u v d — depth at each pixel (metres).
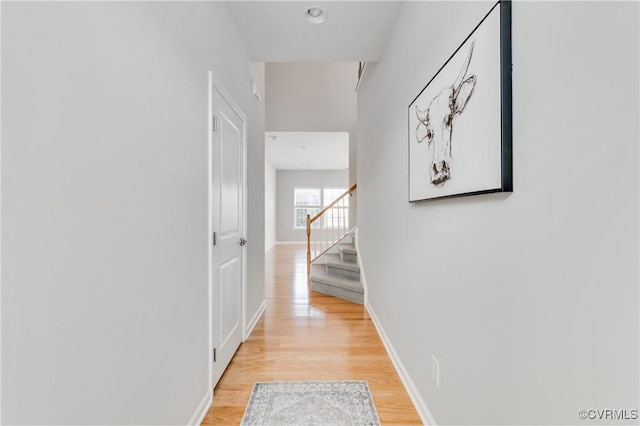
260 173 3.22
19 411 0.64
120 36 0.94
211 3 1.73
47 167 0.70
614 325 0.58
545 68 0.74
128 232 0.99
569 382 0.68
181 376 1.38
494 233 0.97
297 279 4.91
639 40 0.52
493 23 0.92
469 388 1.14
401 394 1.82
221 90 1.89
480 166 1.00
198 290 1.56
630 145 0.54
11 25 0.62
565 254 0.69
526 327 0.82
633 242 0.54
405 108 1.94
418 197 1.61
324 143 6.68
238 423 1.58
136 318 1.03
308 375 2.03
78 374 0.79
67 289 0.76
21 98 0.64
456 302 1.24
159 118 1.17
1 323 0.61
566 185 0.68
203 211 1.62
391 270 2.27
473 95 1.04
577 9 0.65
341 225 10.51
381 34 2.32
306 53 2.62
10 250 0.62
